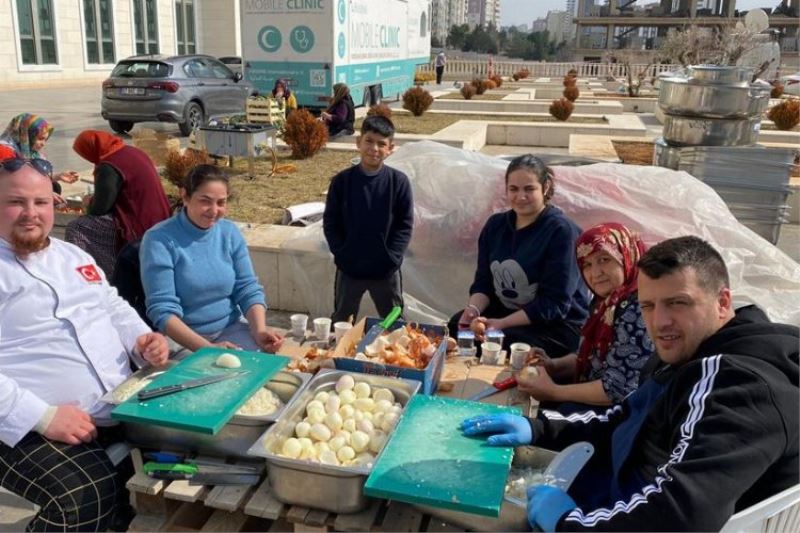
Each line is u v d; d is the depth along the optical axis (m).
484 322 3.33
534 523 1.80
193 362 2.41
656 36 51.81
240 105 14.05
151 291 3.09
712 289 1.79
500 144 13.91
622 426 2.05
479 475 1.83
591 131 13.54
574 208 4.44
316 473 1.85
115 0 27.34
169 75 12.49
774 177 6.32
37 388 2.40
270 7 13.34
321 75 13.47
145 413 2.00
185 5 31.86
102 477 2.24
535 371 2.66
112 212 4.08
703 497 1.51
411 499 1.73
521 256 3.49
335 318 4.34
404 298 4.85
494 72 34.75
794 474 1.66
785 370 1.69
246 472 2.05
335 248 4.14
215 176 3.14
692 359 1.84
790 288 4.36
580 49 53.69
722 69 7.05
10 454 2.25
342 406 2.15
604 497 2.04
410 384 2.29
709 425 1.59
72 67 25.91
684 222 4.43
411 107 16.28
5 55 23.12
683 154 6.65
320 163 9.98
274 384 2.39
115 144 4.15
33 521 2.23
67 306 2.50
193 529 2.12
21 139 5.96
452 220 4.70
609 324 2.61
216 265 3.24
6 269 2.39
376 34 16.50
